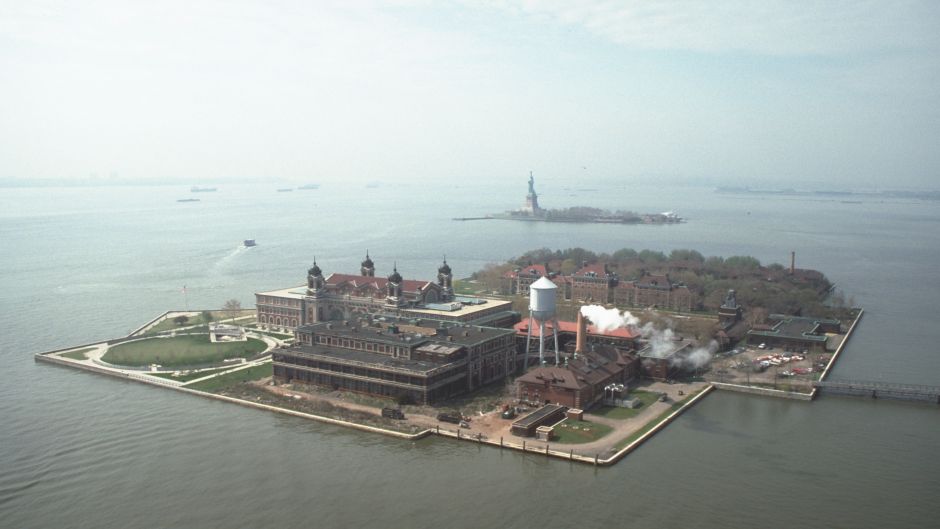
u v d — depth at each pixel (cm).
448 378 18888
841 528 12150
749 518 12462
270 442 15912
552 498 13212
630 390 19925
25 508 12838
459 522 12338
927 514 12650
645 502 13062
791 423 17388
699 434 16588
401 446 15725
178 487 13650
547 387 18262
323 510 12762
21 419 17350
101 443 15800
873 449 15638
